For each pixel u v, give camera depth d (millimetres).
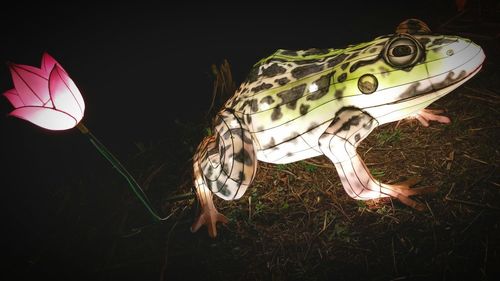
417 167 2895
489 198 2578
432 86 2330
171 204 3254
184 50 5359
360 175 2553
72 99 2332
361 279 2396
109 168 3816
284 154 2670
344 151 2473
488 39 3896
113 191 3543
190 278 2703
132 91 4859
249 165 2621
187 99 4473
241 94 2805
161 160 3709
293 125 2557
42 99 2238
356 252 2525
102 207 3420
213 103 3850
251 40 5168
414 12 4648
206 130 3750
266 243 2738
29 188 3869
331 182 3008
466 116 3174
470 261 2305
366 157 3078
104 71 5312
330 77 2500
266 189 3088
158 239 3014
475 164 2805
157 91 4746
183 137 3850
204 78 4730
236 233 2861
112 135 4254
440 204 2611
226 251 2779
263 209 2951
